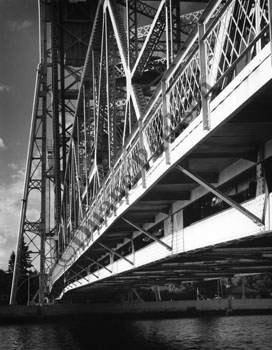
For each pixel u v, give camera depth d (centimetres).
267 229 1358
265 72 970
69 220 6259
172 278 3875
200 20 1284
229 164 1603
